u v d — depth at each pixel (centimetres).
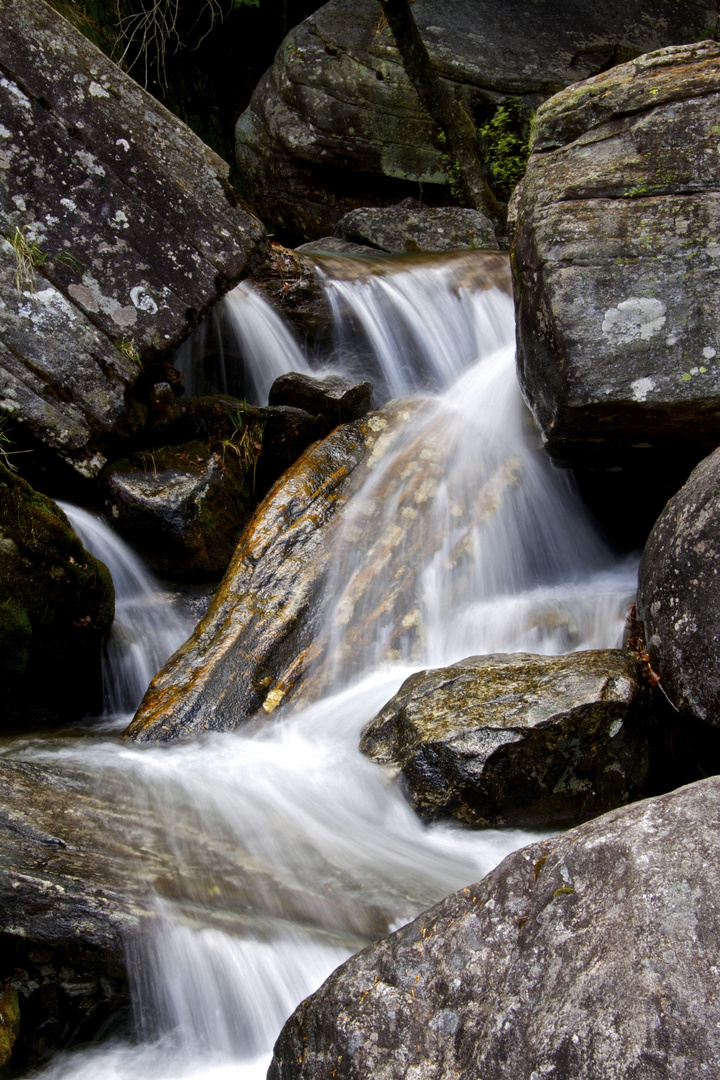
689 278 376
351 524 443
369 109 967
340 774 325
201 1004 233
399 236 858
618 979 140
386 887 268
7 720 387
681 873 147
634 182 391
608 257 386
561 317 385
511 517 459
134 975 234
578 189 398
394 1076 160
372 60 965
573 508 483
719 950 135
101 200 462
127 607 452
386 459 478
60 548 387
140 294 470
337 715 366
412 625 414
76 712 414
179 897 246
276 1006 229
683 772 325
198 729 367
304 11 1270
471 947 168
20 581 374
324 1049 173
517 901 168
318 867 276
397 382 657
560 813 311
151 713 373
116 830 273
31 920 230
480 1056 150
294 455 526
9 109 445
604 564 492
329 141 977
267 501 454
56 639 391
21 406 446
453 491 459
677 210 382
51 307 451
